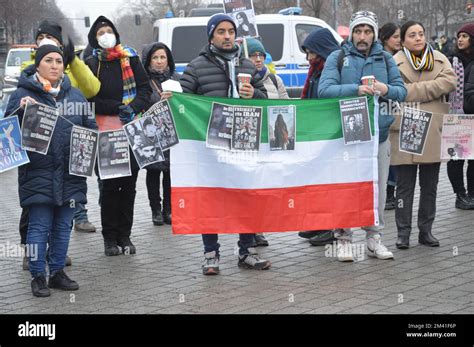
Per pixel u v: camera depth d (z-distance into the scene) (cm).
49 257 682
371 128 732
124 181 795
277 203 721
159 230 926
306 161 724
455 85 792
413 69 789
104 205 795
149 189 959
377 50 747
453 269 704
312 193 728
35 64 650
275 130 717
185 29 1589
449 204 1037
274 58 1634
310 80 817
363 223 738
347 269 716
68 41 750
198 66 729
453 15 4647
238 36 814
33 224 652
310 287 657
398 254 770
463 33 939
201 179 709
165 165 929
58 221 667
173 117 702
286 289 653
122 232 807
